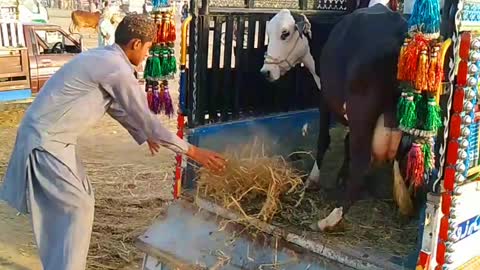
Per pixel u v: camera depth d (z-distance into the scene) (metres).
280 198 3.68
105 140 7.86
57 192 3.27
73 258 3.29
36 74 9.43
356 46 3.38
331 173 4.17
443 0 2.71
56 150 3.25
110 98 3.34
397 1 4.67
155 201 5.58
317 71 4.66
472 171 2.75
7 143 7.72
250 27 4.40
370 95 3.16
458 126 2.51
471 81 2.45
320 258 3.09
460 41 2.45
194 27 3.95
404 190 3.28
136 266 4.35
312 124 4.91
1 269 4.23
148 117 3.28
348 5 5.09
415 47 2.48
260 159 3.92
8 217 5.18
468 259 2.91
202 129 3.99
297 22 4.41
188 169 3.89
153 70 3.84
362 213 3.53
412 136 2.75
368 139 3.26
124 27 3.37
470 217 2.82
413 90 2.54
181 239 3.57
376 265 2.88
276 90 4.68
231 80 4.29
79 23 19.38
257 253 3.27
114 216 5.21
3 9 9.52
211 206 3.61
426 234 2.68
